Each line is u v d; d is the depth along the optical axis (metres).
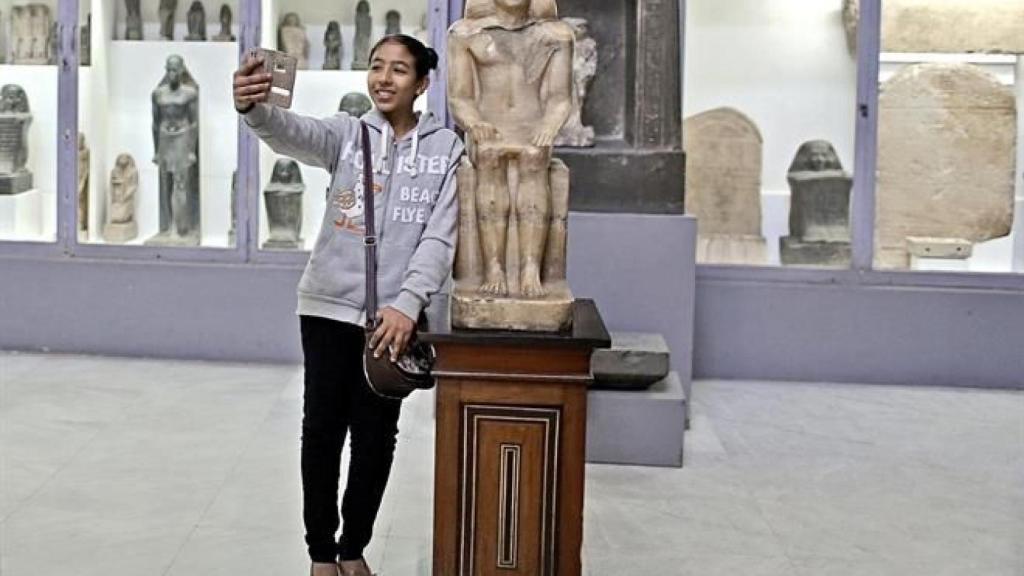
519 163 2.84
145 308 6.15
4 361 5.98
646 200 5.13
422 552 3.55
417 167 3.00
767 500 4.14
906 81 6.08
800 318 6.05
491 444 2.80
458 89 2.91
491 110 2.90
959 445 4.92
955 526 3.93
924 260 6.16
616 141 5.23
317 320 3.03
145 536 3.62
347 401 3.08
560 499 2.81
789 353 6.07
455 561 2.84
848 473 4.49
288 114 2.89
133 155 6.38
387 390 2.89
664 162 5.11
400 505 3.96
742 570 3.50
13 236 6.32
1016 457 4.75
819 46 6.19
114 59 6.34
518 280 2.85
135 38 6.33
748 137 6.23
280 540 3.61
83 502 3.91
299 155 2.97
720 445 4.84
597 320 2.97
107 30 6.32
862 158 6.07
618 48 5.21
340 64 6.30
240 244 6.19
